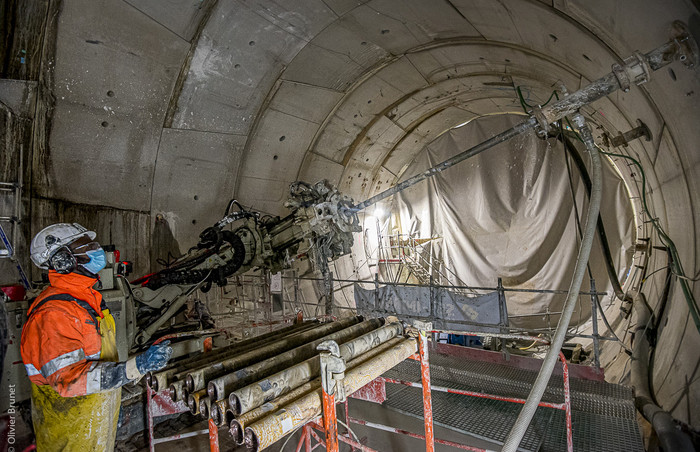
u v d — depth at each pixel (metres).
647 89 3.59
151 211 7.04
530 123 3.81
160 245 7.12
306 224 5.46
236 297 8.09
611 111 5.37
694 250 3.89
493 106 10.75
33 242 2.31
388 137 10.97
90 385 2.03
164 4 5.34
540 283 11.13
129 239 6.69
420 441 3.97
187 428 4.49
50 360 2.05
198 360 2.78
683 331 4.17
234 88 6.94
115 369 2.06
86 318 2.26
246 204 8.59
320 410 2.03
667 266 5.23
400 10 6.07
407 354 2.61
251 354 2.61
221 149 7.59
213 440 2.03
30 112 5.27
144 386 4.33
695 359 3.69
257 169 8.43
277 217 5.90
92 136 5.98
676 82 2.98
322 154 9.65
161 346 2.12
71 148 5.81
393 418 4.51
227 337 5.84
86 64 5.49
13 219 5.04
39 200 5.54
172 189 7.23
